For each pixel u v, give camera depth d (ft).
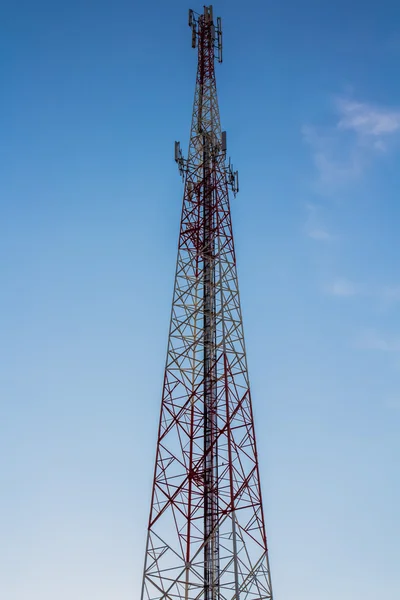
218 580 201.67
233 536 199.52
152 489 215.31
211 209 269.44
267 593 199.72
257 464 218.79
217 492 214.69
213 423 227.61
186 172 278.87
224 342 234.17
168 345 239.50
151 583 200.85
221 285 248.73
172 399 231.09
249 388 230.89
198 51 313.12
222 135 283.59
